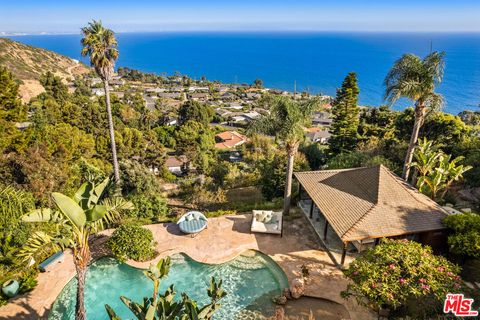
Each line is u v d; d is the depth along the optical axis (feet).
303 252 52.16
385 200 49.16
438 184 64.69
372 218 46.44
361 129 126.93
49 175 62.44
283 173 79.05
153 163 148.05
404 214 47.26
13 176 62.13
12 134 80.79
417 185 65.87
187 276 47.73
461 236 42.70
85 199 32.17
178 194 98.84
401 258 36.50
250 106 442.09
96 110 152.35
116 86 527.81
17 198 50.42
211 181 103.35
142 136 153.17
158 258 51.39
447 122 95.96
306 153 111.45
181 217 60.18
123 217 62.49
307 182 61.93
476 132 96.99
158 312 27.96
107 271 48.91
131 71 652.48
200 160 145.79
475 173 70.44
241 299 42.86
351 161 86.53
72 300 42.80
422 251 37.96
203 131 209.56
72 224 31.63
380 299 33.96
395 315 37.55
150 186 77.87
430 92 63.57
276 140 62.13
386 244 40.06
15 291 41.57
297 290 42.11
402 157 92.38
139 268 49.11
